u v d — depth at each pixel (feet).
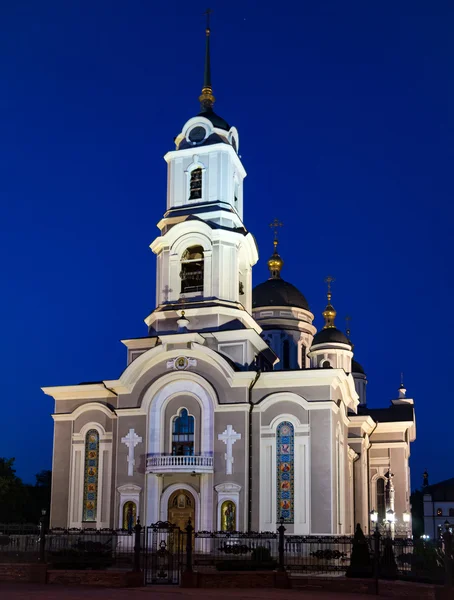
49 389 184.34
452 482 383.24
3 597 92.32
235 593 105.50
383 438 226.79
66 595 96.22
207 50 208.13
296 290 261.03
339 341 242.58
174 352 172.96
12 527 133.90
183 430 170.91
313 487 161.38
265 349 189.78
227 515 163.12
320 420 163.94
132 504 169.37
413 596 103.76
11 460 240.94
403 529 218.59
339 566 124.77
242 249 192.65
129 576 115.85
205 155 193.16
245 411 166.40
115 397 180.86
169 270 187.11
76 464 179.01
